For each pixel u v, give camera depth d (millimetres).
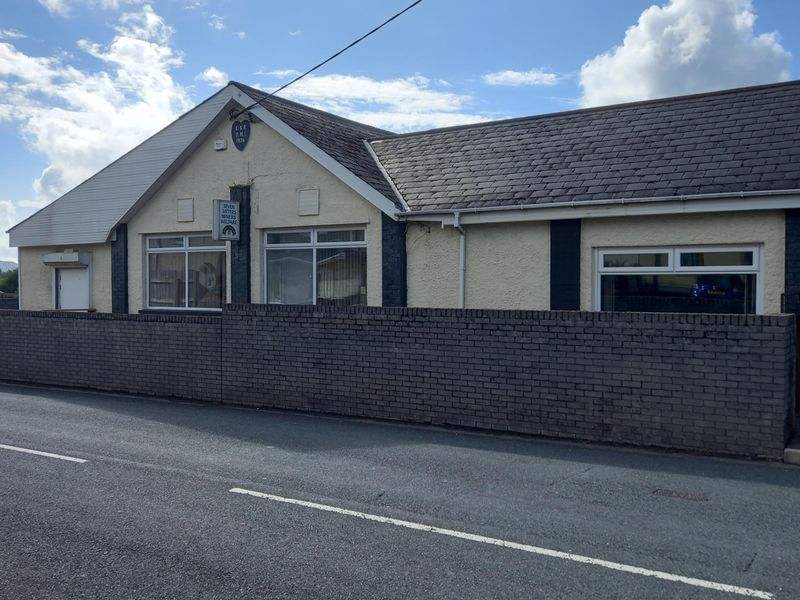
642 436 8398
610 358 8562
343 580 4613
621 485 6789
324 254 14172
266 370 11273
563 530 5523
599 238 11406
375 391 10273
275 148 14500
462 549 5133
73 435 9086
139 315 12641
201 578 4648
